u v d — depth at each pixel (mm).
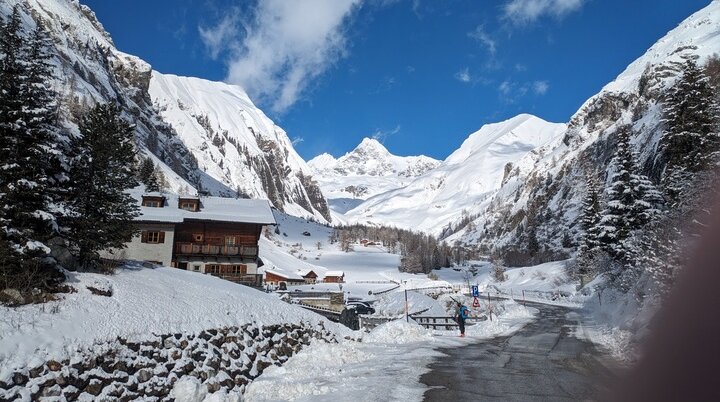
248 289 22172
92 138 17625
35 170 13664
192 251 45750
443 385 12945
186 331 13828
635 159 41312
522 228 192500
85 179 17281
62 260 15211
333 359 16609
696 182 21906
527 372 14703
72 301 12258
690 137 31672
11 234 12188
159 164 138125
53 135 14727
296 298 36219
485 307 49312
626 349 17406
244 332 16141
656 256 21594
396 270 149375
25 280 11969
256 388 13117
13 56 14156
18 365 9383
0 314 10328
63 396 9734
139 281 16266
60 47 152750
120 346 11602
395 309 43750
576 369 15094
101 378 10664
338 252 180500
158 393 11656
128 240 19047
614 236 40000
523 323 32875
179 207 48375
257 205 52781
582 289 66062
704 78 32594
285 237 191375
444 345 20781
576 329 28203
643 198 38938
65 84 116125
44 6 180125
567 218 159250
